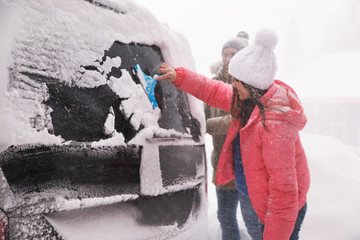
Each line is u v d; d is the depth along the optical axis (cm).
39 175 112
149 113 169
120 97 152
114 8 162
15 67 111
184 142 194
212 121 268
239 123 186
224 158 197
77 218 124
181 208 184
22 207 106
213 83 208
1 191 101
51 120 119
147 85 173
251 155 168
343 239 285
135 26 175
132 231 145
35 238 108
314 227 305
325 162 412
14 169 105
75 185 124
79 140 128
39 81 118
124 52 163
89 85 138
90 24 145
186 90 202
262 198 168
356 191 350
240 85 176
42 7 125
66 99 127
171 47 204
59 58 127
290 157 159
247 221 256
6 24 112
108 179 138
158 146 169
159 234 161
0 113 104
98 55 146
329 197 346
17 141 107
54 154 118
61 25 131
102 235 130
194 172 202
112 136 142
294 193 158
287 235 161
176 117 194
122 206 145
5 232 101
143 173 156
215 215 365
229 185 262
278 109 159
